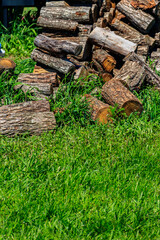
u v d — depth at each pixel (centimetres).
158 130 557
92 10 719
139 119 566
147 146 486
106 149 474
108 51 731
